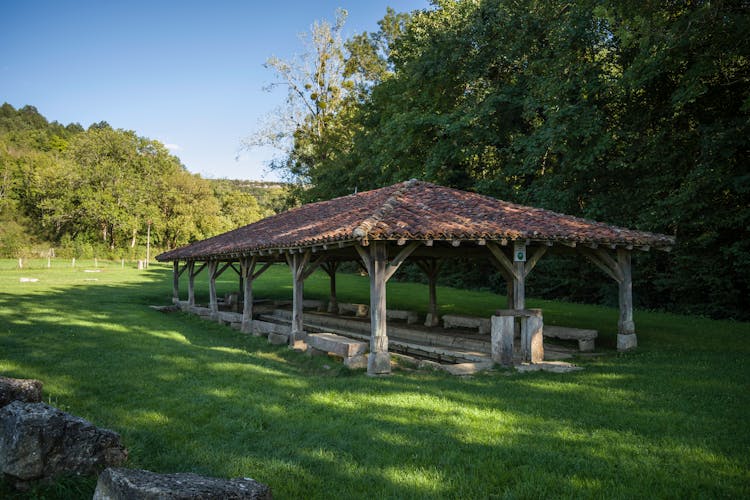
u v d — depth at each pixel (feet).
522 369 27.84
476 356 31.09
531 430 17.25
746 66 44.68
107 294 72.43
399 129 70.74
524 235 27.71
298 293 36.55
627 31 39.27
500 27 63.57
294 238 32.91
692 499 12.25
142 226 189.98
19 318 44.88
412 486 13.04
